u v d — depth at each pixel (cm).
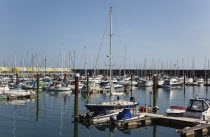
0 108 3691
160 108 3897
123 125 2566
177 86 8181
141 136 2308
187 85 9138
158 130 2491
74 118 2862
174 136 2294
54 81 7844
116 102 3303
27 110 3534
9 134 2275
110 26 3600
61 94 5856
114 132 2436
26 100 4681
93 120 2673
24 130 2425
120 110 2977
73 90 6506
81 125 2673
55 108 3741
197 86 8956
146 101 4841
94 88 6181
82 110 3575
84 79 8056
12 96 4769
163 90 7412
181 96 5831
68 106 3956
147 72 14012
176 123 2602
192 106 2702
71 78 8838
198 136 2245
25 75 9219
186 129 2178
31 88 6575
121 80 9025
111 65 3544
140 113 2959
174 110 2933
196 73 13475
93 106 3161
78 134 2344
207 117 2569
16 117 3019
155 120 2761
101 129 2538
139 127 2611
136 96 5653
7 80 7856
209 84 9200
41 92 6206
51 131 2412
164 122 2697
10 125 2612
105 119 2750
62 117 3052
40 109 3631
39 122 2769
